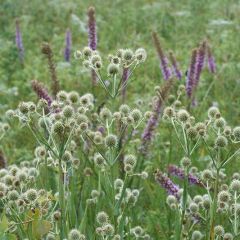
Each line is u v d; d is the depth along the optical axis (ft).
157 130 6.73
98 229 3.71
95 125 5.35
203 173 4.05
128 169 3.83
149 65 9.87
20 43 10.84
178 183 5.42
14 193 3.70
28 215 3.70
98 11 14.65
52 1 14.93
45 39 12.83
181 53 10.96
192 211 4.03
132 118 3.92
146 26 13.24
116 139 3.79
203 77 9.04
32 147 7.02
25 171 4.31
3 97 9.09
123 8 14.67
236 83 8.83
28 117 3.75
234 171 5.52
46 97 5.07
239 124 7.32
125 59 4.00
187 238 4.18
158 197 5.33
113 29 12.76
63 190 3.62
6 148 6.97
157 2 15.24
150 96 8.20
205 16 13.51
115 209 3.87
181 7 14.49
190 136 3.73
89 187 4.94
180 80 7.51
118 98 6.90
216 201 3.78
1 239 3.58
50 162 4.42
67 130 3.58
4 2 14.65
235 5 13.99
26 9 14.60
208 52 8.68
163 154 6.32
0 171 4.23
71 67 10.02
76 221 4.15
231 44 10.82
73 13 14.61
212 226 3.76
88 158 5.12
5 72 10.44
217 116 3.75
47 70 9.99
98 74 4.02
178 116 3.80
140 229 4.31
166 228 5.10
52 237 3.76
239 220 4.07
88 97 4.08
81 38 12.34
